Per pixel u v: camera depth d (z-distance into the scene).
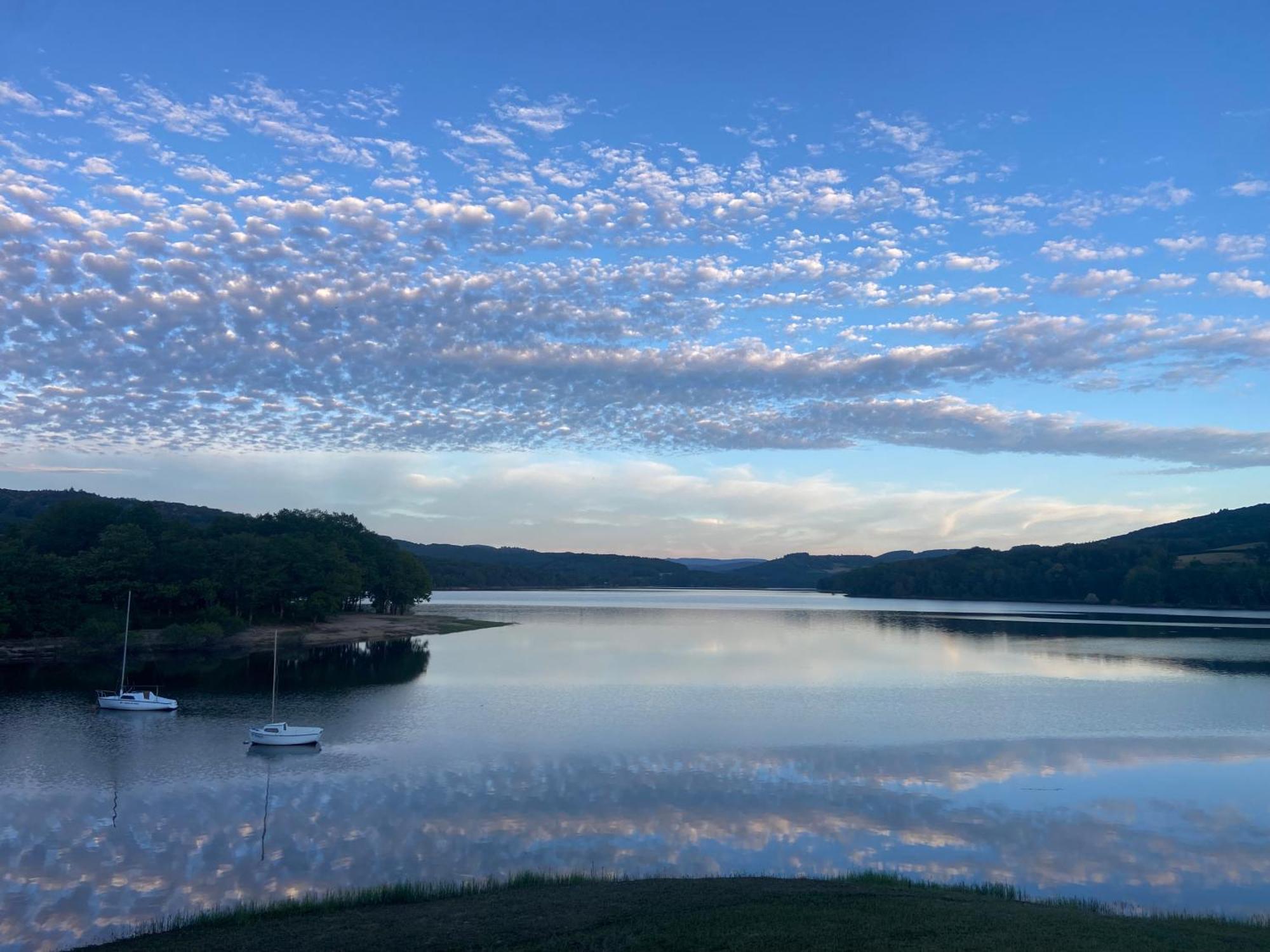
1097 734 55.59
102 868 31.17
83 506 128.88
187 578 120.62
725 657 105.44
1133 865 32.03
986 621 179.50
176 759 48.53
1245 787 42.53
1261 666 95.31
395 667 94.44
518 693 73.94
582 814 37.59
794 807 38.81
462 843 33.84
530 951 21.27
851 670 92.06
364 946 22.17
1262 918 26.14
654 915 23.77
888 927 22.34
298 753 49.97
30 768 46.56
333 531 165.25
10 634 102.31
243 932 23.66
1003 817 37.50
